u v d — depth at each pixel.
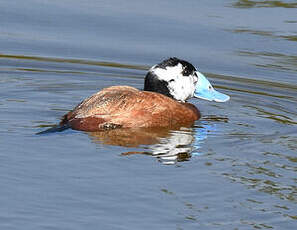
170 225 8.25
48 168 9.55
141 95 11.70
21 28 17.11
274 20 17.86
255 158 10.25
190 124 11.93
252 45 16.42
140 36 16.75
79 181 9.21
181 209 8.61
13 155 9.91
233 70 15.32
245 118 12.51
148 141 10.84
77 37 16.73
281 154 10.45
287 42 16.59
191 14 18.17
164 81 12.87
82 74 14.84
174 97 12.94
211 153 10.42
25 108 12.41
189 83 13.09
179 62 13.05
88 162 9.81
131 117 11.34
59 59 15.53
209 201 8.84
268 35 16.89
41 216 8.28
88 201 8.70
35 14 17.94
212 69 15.27
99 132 11.04
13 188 8.93
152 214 8.48
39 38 16.64
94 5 18.75
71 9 18.34
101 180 9.27
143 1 19.30
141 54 15.84
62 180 9.21
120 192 8.95
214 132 11.51
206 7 18.83
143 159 10.04
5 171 9.38
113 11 18.30
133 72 15.09
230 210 8.66
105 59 15.68
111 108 11.35
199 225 8.28
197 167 9.82
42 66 15.08
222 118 12.46
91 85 14.29
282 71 15.30
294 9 18.83
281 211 8.67
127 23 17.48
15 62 15.20
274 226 8.33
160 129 11.48
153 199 8.83
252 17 18.08
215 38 16.73
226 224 8.33
